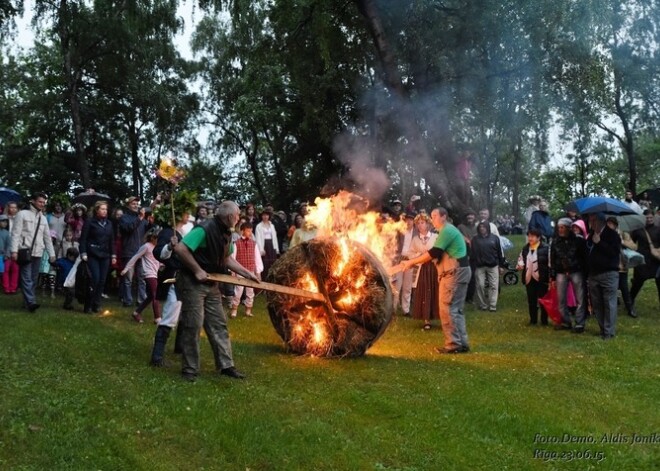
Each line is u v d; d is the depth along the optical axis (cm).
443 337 1032
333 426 557
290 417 571
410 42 2034
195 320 678
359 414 600
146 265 1016
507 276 1741
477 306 1366
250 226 1145
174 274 772
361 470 482
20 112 3625
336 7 2047
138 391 614
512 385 716
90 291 1087
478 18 1862
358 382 701
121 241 1214
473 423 589
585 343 978
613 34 2109
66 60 2947
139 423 537
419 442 538
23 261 1055
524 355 888
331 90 2495
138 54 3119
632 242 1288
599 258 1030
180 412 564
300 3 1994
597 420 621
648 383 751
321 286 816
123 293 1205
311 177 3161
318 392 655
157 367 713
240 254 1136
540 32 1823
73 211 1361
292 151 3212
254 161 3953
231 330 1012
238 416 560
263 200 3894
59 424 521
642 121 3238
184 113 3678
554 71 1917
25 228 1069
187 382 655
